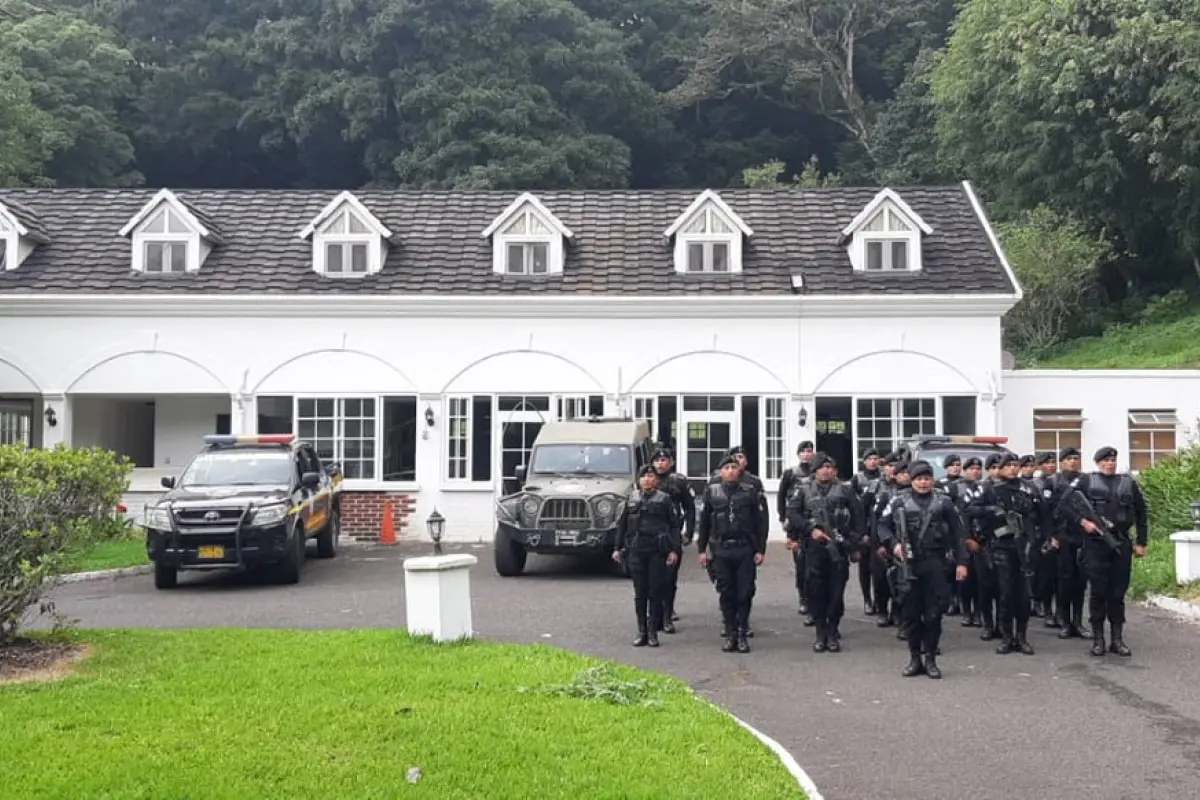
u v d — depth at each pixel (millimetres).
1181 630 12664
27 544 10023
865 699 9391
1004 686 9898
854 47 57750
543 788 6367
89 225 25516
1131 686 9883
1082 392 23375
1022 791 6918
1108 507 11242
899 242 24219
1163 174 38625
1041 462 13531
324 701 8273
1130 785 7027
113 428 26078
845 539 11539
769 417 23328
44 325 23328
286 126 50719
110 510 11195
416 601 10938
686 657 11148
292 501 16719
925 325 23172
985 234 24984
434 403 23391
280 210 26375
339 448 23469
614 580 16625
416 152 46562
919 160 50219
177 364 23359
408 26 48062
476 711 7977
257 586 16281
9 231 24000
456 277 24141
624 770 6707
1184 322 38219
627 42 53906
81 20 49469
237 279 23938
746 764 6957
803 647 11695
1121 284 44469
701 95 54875
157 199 24172
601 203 26688
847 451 23344
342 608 14008
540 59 49688
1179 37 36406
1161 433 23203
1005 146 43781
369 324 23562
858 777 7191
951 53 45219
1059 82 38344
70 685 8875
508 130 46344
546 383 23391
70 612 13711
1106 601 11258
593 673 9227
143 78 53062
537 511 16734
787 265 24359
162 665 9625
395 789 6316
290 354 23422
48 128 41875
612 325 23484
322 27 50062
